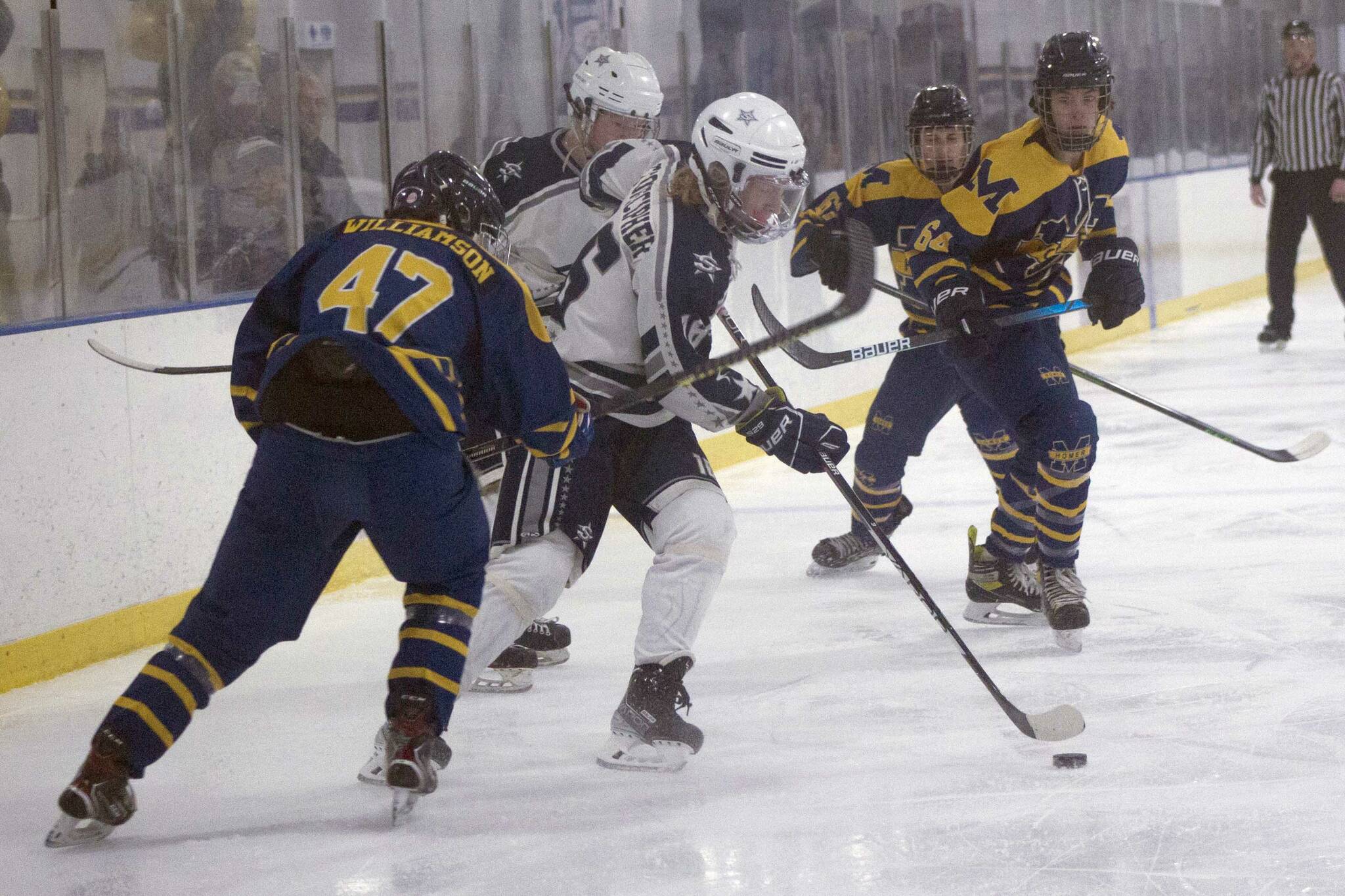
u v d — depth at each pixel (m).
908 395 9.89
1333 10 33.81
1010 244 8.46
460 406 5.66
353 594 10.79
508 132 13.77
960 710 7.41
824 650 8.67
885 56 18.70
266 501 5.65
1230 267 28.22
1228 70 28.22
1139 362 21.08
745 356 6.12
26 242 9.58
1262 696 7.41
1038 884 5.30
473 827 6.05
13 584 8.69
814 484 14.41
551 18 14.09
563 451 6.12
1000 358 8.53
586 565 6.69
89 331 9.24
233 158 11.03
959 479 13.95
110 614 9.38
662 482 6.67
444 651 5.93
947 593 10.00
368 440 5.54
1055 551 8.48
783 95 17.03
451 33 13.01
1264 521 11.50
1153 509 12.16
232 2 10.93
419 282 5.67
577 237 8.34
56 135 9.74
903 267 9.85
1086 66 7.95
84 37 9.88
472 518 5.91
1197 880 5.29
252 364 5.89
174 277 10.58
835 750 6.87
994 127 20.89
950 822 5.93
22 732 7.73
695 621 6.62
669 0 15.54
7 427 8.67
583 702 7.82
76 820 5.93
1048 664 8.19
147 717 5.74
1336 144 20.41
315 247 5.91
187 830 6.10
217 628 5.80
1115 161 8.62
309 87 11.68
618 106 8.24
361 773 6.59
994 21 20.78
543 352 5.88
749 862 5.60
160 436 9.79
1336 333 23.09
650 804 6.25
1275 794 6.09
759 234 6.39
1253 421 15.91
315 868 5.66
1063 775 6.42
